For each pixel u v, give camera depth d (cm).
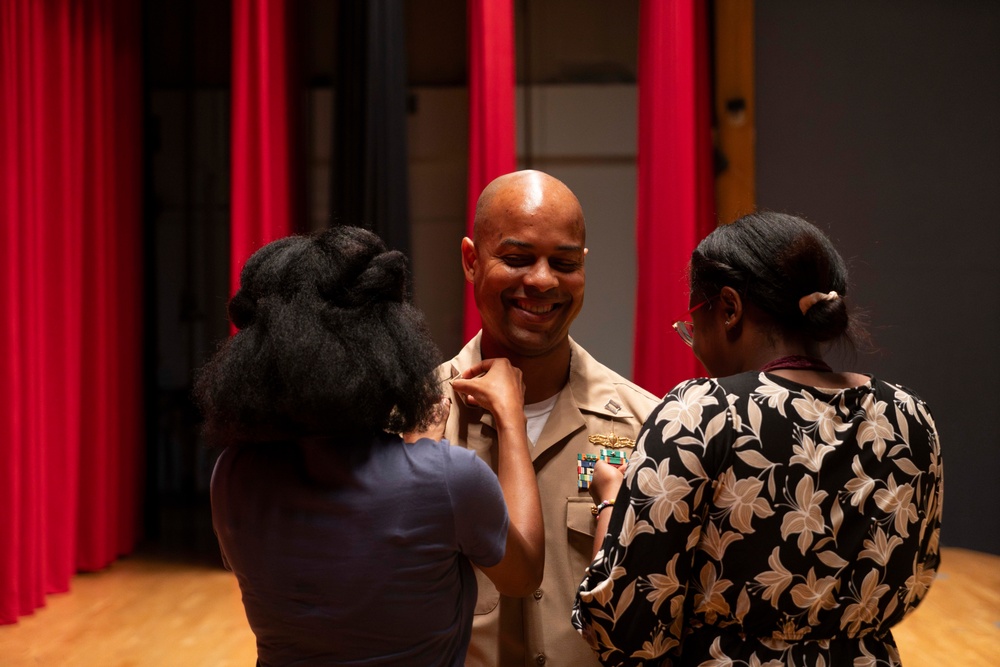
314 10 483
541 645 135
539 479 142
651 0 409
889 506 105
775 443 105
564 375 148
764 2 458
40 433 377
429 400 104
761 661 103
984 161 455
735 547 104
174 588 398
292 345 96
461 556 106
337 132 436
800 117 459
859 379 112
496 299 137
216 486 106
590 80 488
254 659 310
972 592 385
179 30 508
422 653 100
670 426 107
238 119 408
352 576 97
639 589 104
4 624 347
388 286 104
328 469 100
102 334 429
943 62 455
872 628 106
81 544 424
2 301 350
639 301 411
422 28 489
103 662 308
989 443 457
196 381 108
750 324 116
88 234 426
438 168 490
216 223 511
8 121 352
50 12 394
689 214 402
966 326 457
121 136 460
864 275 458
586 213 490
